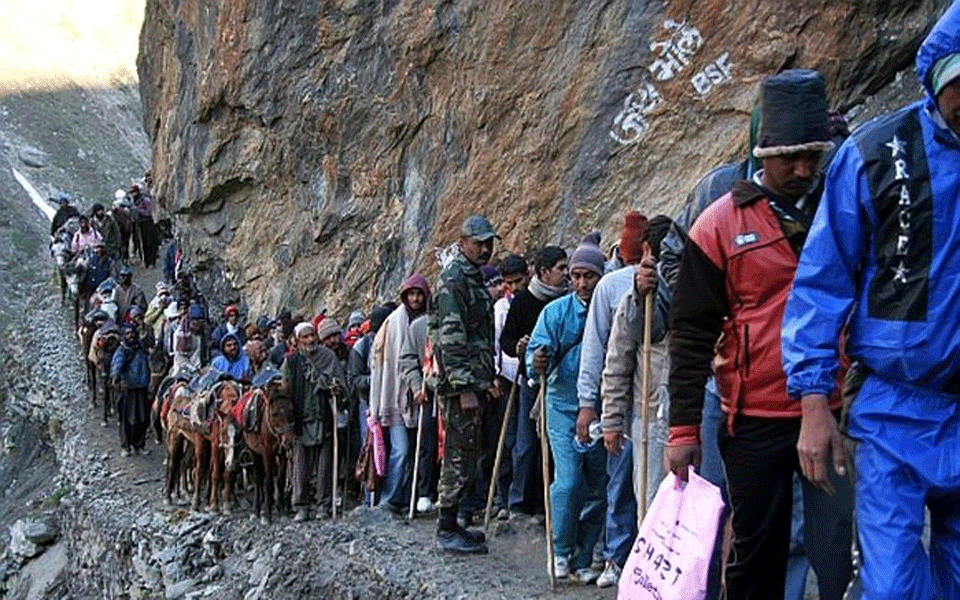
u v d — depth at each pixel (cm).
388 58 1612
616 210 1278
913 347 329
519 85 1400
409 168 1583
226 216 2002
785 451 400
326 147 1722
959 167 325
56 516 1847
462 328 812
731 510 415
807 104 392
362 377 1106
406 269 1559
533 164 1373
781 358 376
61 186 7419
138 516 1480
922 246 327
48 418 2291
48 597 1694
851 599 344
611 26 1315
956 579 340
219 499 1366
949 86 317
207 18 2003
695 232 409
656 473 613
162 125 2311
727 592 417
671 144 1249
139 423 1812
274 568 1041
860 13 1115
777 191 403
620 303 618
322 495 1151
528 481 896
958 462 331
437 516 1021
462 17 1480
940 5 1095
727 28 1212
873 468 336
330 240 1709
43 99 8138
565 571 762
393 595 821
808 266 345
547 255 845
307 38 1752
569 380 749
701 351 407
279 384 1146
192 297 2078
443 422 843
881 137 334
